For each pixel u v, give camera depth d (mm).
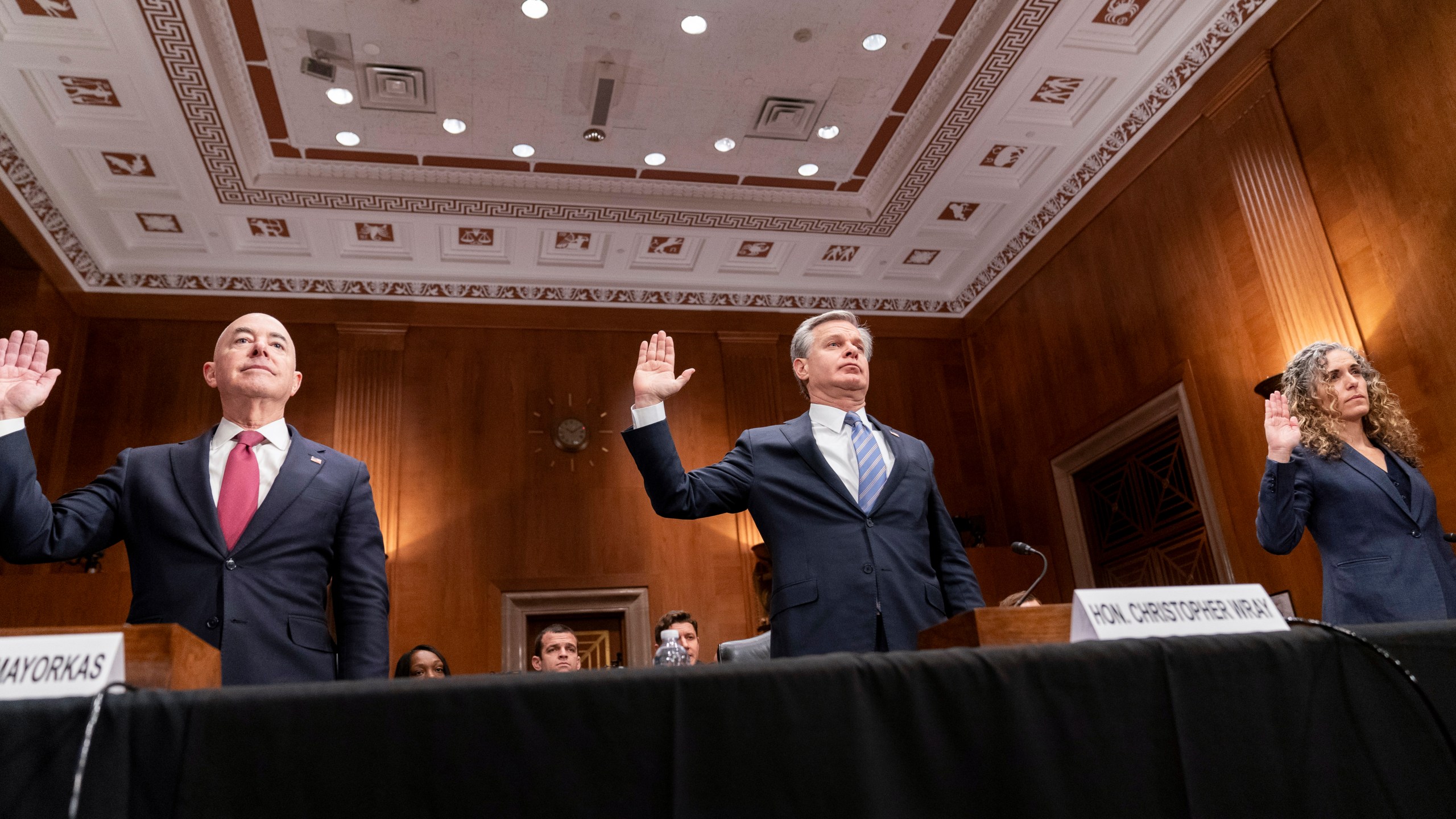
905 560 2129
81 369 7980
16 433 1771
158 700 1005
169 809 967
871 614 2029
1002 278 9070
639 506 8594
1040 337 8570
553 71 6484
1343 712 1243
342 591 2145
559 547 8328
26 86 6230
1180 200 6898
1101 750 1155
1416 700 1264
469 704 1030
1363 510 2768
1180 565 7102
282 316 8430
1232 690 1223
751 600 8477
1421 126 5141
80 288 8078
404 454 8297
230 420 2266
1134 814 1136
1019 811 1106
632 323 9109
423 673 5254
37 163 6867
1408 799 1212
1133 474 7652
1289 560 5969
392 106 6734
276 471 2201
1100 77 6871
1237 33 6277
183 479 2084
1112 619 1333
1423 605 2611
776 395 9133
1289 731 1218
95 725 975
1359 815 1197
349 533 2195
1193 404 6730
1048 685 1169
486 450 8469
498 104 6785
